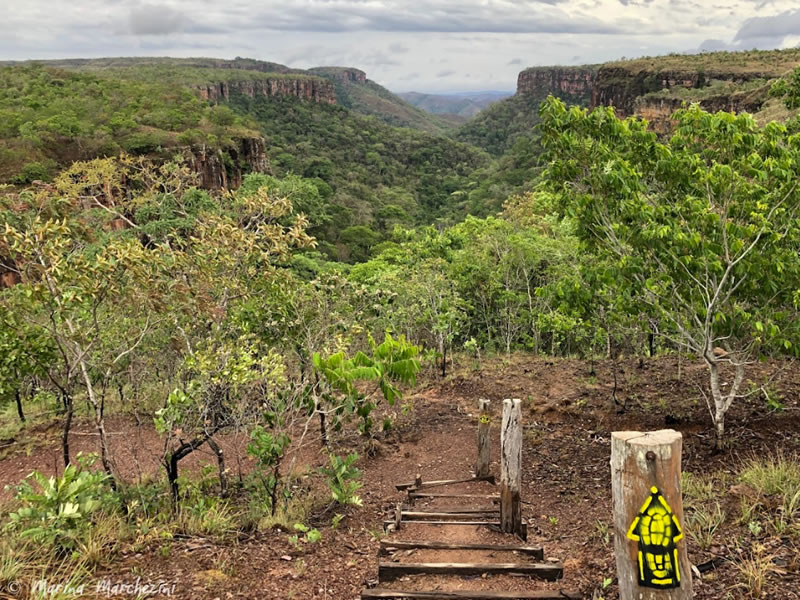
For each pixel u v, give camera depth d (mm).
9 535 4695
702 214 6086
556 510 6141
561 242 15836
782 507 4480
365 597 3975
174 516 5594
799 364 9852
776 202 6227
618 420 8969
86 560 4316
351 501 6184
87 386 5910
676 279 6449
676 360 11727
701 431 7852
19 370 6977
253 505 5969
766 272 6035
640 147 6758
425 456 8711
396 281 14484
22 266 5547
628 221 6609
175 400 5871
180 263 6887
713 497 5191
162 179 19719
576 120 6645
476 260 17375
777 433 7207
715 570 3895
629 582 2762
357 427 9547
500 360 14117
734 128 6078
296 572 4441
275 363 6164
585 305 7715
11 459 9719
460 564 4398
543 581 4277
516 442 5305
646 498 2701
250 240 7297
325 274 8336
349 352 9180
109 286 5734
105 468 5984
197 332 7332
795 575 3664
